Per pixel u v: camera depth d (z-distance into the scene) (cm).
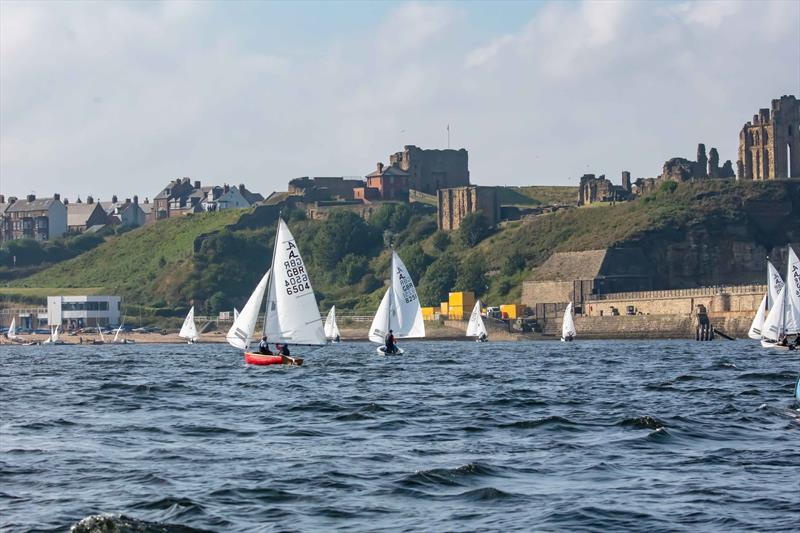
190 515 5100
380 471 6191
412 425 8356
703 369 15075
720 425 7950
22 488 5762
